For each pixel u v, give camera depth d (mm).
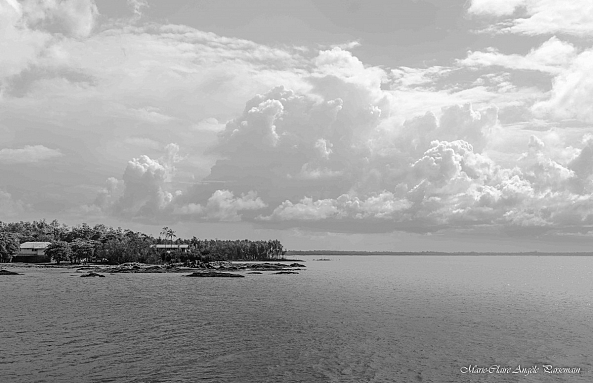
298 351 76125
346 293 166375
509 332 91375
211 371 65812
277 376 63812
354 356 73250
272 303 133625
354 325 98062
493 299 152375
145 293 157500
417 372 65750
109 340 82875
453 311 120188
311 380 62375
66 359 70688
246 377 63375
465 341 83312
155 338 84625
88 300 136875
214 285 192250
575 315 114625
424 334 89062
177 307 123750
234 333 89312
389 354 74500
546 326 98250
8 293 153375
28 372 64688
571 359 72438
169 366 67812
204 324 98500
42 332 89125
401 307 127375
